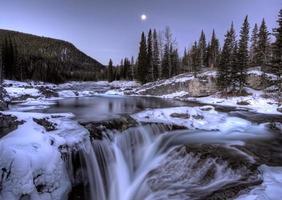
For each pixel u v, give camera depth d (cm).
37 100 2536
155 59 5903
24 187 632
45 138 788
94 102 2484
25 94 2866
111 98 3150
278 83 2720
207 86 3734
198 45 6359
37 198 652
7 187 625
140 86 5403
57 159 738
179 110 1502
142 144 1112
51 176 696
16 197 623
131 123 1182
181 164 942
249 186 728
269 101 2759
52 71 8725
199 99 3391
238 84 3662
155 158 1017
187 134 1230
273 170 818
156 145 1095
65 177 761
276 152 994
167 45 5641
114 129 1080
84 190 842
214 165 873
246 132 1314
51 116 1181
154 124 1234
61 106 2044
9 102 2247
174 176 905
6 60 6256
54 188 696
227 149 994
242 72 3384
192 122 1394
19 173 637
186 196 771
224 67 3559
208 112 1662
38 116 1076
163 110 1491
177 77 4828
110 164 962
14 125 871
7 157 653
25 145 720
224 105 2748
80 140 885
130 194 894
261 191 684
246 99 2964
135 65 8075
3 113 996
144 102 2684
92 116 1378
